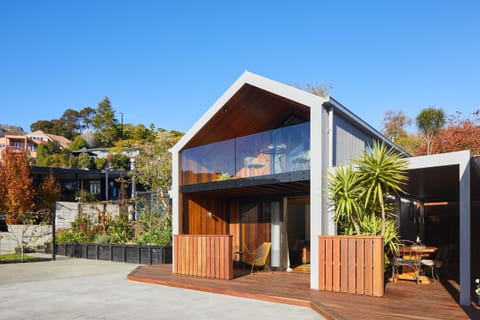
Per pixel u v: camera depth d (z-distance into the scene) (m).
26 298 7.80
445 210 16.72
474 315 5.83
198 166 11.02
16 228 18.25
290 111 11.14
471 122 23.52
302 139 9.29
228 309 6.73
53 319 6.15
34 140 73.19
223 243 9.64
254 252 10.62
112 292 8.41
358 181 8.13
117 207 17.94
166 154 20.31
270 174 9.23
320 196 8.23
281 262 11.09
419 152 24.98
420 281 8.77
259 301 7.37
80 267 12.84
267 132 9.96
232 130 11.26
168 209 15.11
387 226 8.54
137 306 7.01
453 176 8.61
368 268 7.39
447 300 6.90
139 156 20.94
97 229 16.86
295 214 12.55
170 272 10.81
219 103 10.16
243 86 9.75
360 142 10.73
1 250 17.73
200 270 10.05
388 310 6.16
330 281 7.82
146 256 13.52
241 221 12.35
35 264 13.77
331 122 8.76
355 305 6.52
